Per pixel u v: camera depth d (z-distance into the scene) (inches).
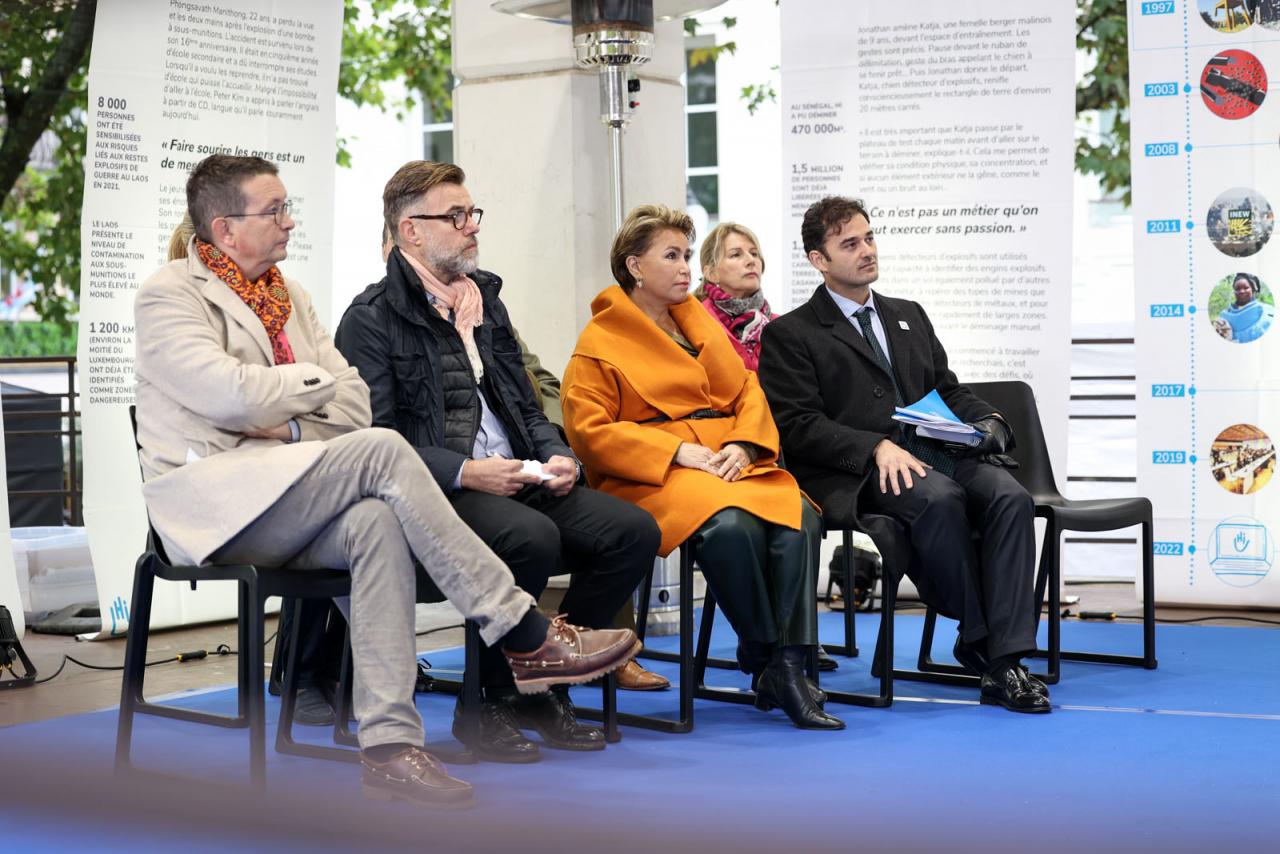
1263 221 194.4
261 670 105.1
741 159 347.6
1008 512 144.4
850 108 205.3
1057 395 200.8
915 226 204.2
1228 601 199.5
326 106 200.1
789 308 209.6
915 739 130.2
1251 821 101.6
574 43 190.7
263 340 114.8
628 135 214.5
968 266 202.7
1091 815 103.3
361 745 106.7
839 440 147.3
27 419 264.4
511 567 120.4
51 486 266.8
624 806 106.1
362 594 106.4
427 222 130.8
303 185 198.5
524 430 134.4
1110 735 131.1
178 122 185.5
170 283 113.7
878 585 207.3
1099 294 376.2
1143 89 196.9
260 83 193.2
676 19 219.5
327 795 108.7
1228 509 198.4
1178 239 197.3
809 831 98.6
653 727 135.5
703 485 135.0
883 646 148.5
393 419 128.3
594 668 115.4
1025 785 112.7
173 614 197.3
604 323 146.2
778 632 137.5
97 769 117.3
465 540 109.9
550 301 213.2
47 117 347.6
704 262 179.3
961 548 143.3
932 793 110.3
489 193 216.7
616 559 127.2
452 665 171.2
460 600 110.0
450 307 133.9
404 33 392.2
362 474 106.9
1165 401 199.3
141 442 114.1
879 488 146.0
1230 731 132.4
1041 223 200.2
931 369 158.7
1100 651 175.8
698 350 148.6
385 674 106.3
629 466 137.8
